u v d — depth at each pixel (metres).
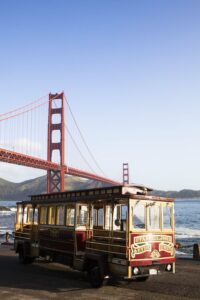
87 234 12.27
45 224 14.87
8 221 92.31
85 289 11.00
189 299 9.80
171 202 11.70
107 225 11.92
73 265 12.71
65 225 13.46
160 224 11.30
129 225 10.53
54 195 14.77
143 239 10.75
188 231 52.97
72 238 12.90
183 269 14.75
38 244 15.22
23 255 16.12
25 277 12.90
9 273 13.73
